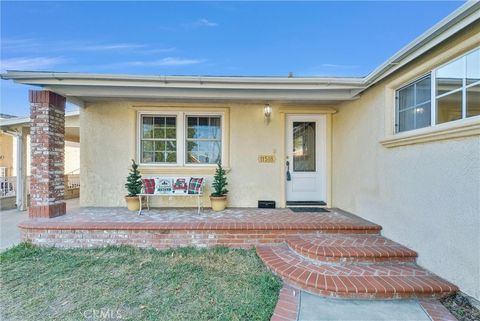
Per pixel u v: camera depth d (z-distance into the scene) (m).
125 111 6.07
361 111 4.88
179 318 2.47
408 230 3.57
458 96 2.88
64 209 5.16
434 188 3.09
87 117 6.03
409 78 3.54
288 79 4.43
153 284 3.11
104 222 4.45
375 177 4.40
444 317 2.46
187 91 4.93
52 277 3.28
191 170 6.07
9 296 2.85
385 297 2.75
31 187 4.69
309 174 6.27
